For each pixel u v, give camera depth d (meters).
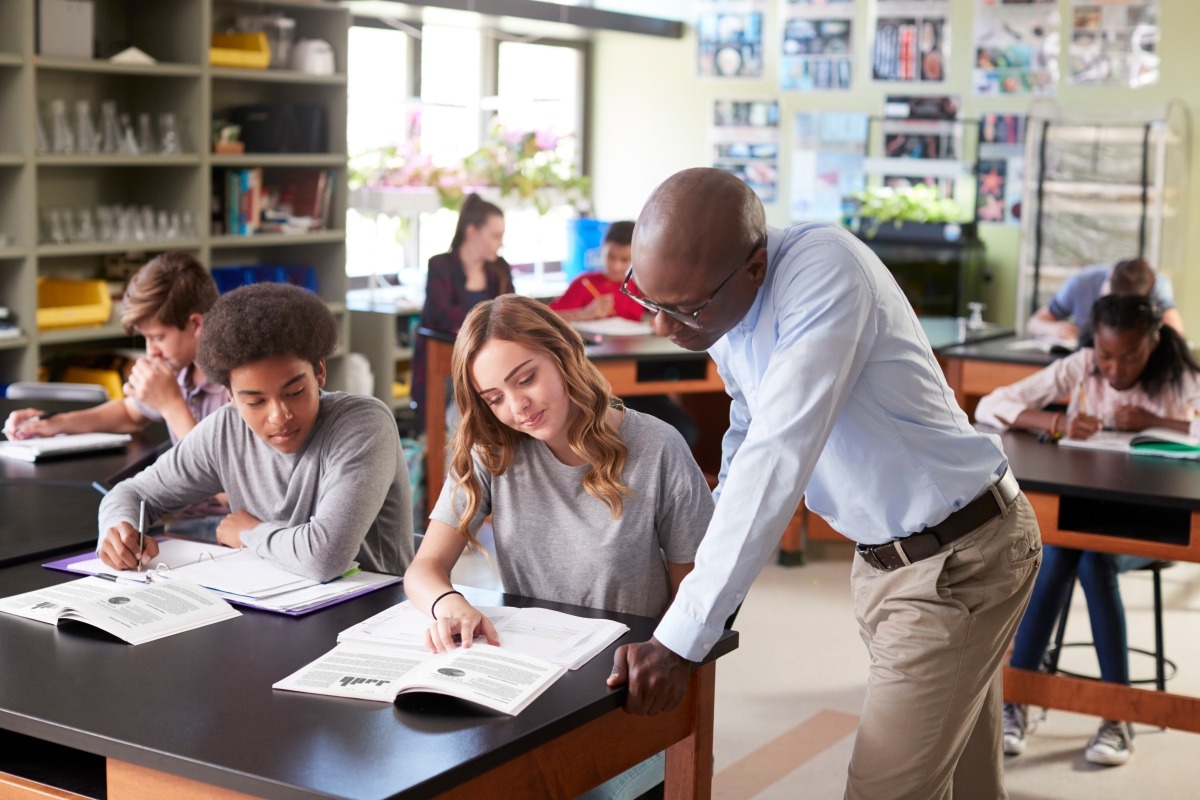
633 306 5.50
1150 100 6.80
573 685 1.62
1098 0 6.86
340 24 6.01
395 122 7.07
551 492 1.98
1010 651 3.14
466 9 6.44
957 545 1.93
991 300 7.30
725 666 3.75
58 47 4.88
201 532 2.75
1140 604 4.40
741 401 2.12
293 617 1.90
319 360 2.23
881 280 1.81
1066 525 2.94
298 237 5.88
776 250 1.82
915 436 1.88
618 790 1.90
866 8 7.43
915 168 7.20
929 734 1.96
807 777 3.03
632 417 2.01
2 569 2.12
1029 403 3.49
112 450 2.98
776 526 1.65
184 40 5.35
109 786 1.47
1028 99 7.09
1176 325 4.79
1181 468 3.00
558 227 8.11
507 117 7.68
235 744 1.43
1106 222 6.55
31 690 1.59
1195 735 3.34
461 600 1.84
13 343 4.76
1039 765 3.15
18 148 4.73
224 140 5.61
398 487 2.32
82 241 5.03
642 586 1.98
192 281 2.79
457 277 5.52
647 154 8.15
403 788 1.32
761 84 7.76
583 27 7.20
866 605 2.04
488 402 1.90
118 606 1.87
